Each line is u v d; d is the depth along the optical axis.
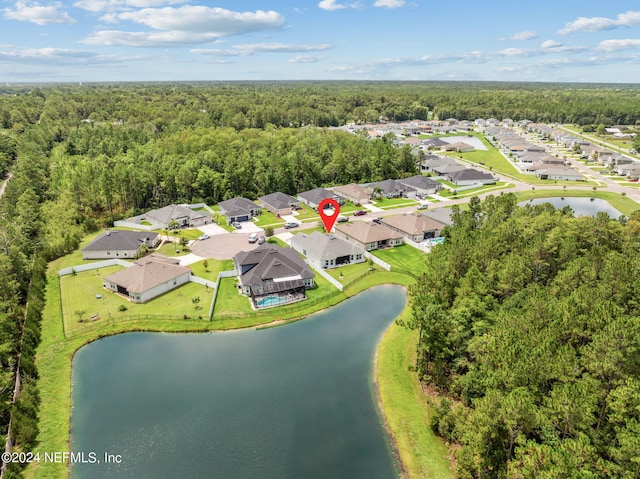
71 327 65.50
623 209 130.25
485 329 50.41
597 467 32.62
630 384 35.34
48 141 188.88
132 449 43.28
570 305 46.81
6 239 81.81
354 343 62.75
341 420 47.56
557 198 143.12
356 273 85.44
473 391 46.56
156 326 66.31
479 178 159.00
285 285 75.88
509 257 62.44
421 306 51.81
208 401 50.28
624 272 51.88
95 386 53.06
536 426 36.69
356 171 159.50
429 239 102.75
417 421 47.16
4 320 56.09
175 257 93.00
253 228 113.12
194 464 41.38
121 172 121.44
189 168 135.25
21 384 50.75
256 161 149.75
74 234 100.19
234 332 65.56
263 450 43.19
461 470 38.41
